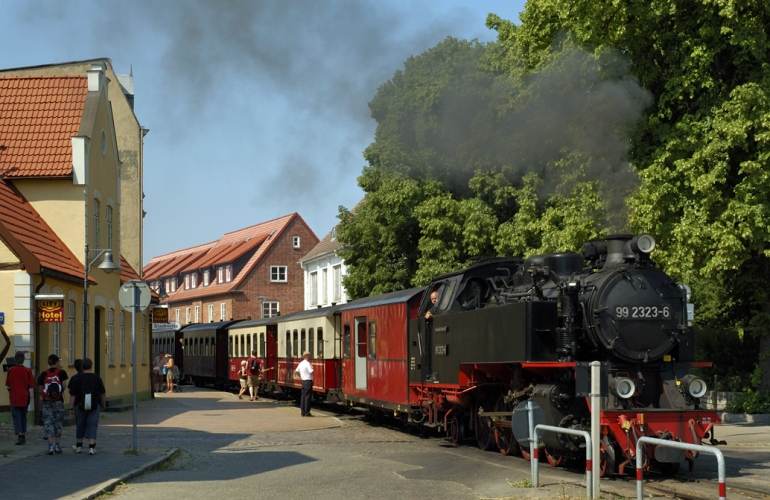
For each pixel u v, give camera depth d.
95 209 25.67
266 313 68.69
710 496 10.60
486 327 15.63
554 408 13.22
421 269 32.19
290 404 32.88
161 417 25.19
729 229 20.06
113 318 28.19
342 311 26.16
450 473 13.01
